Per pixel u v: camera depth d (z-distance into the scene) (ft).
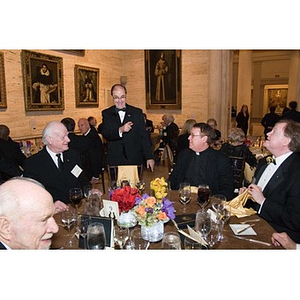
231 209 6.04
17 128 18.37
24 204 3.62
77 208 6.39
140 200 5.11
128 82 29.25
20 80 18.33
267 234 5.02
